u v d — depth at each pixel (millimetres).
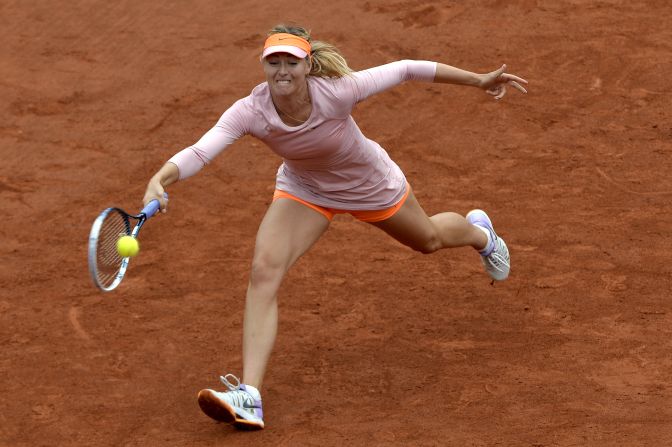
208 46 42750
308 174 21484
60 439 20891
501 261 25484
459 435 20250
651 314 24859
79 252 29641
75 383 23000
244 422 20234
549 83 38812
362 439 20281
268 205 32156
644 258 27703
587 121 36219
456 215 24078
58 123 37750
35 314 26172
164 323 25562
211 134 20547
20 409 22016
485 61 40594
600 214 30391
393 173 22172
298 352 24062
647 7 44344
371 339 24547
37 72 41281
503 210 30969
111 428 21234
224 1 46500
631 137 35094
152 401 22234
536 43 41750
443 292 26625
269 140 20656
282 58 19609
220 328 25266
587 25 42938
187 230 30688
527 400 21516
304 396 22203
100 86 40219
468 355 23594
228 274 28000
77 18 45344
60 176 34375
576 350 23469
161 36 43719
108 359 23969
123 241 19625
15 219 31719
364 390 22375
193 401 22188
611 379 22156
